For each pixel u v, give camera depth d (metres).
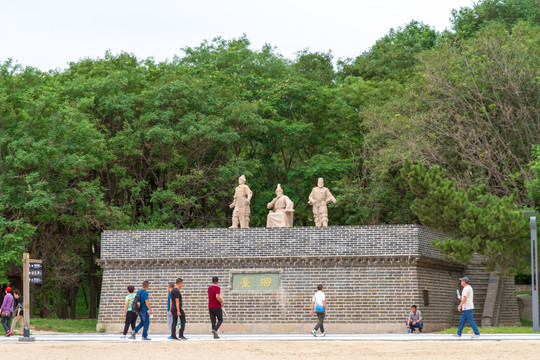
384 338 26.61
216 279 26.89
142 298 26.56
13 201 44.09
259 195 57.31
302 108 58.03
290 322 38.12
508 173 44.44
